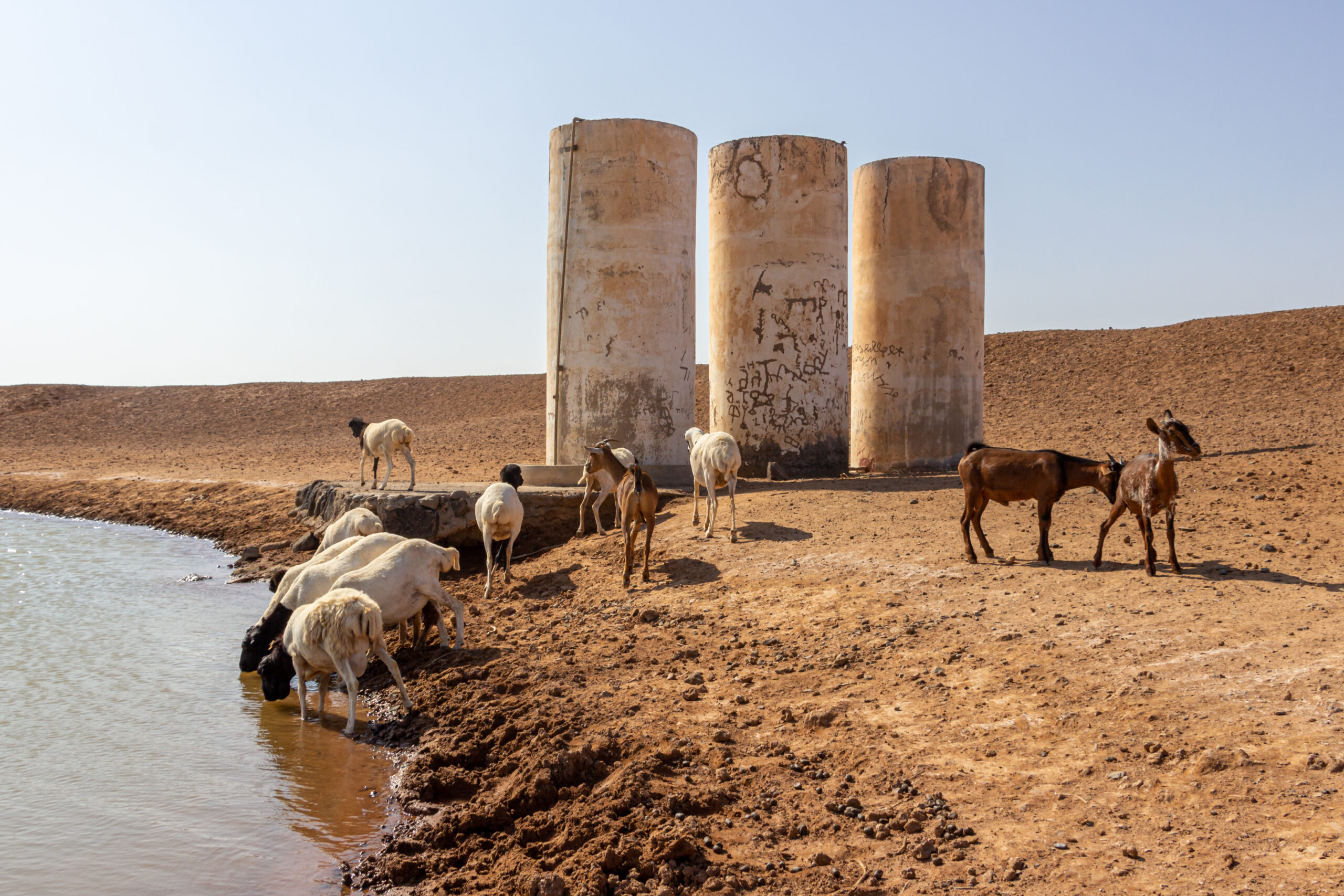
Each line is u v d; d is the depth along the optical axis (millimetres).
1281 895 4402
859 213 20125
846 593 10070
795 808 5902
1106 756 6008
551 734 7320
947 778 6051
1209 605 8305
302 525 19578
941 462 19312
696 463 13352
